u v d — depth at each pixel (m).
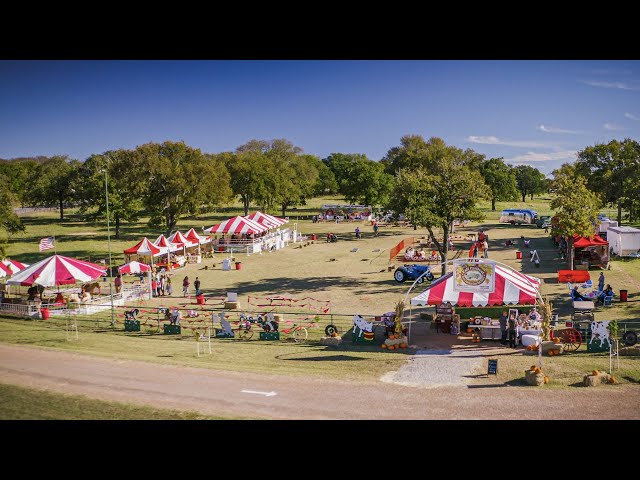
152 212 68.50
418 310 31.23
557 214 38.78
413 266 40.81
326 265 49.84
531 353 21.92
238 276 45.78
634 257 47.22
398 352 22.83
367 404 16.06
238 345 25.00
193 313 30.44
